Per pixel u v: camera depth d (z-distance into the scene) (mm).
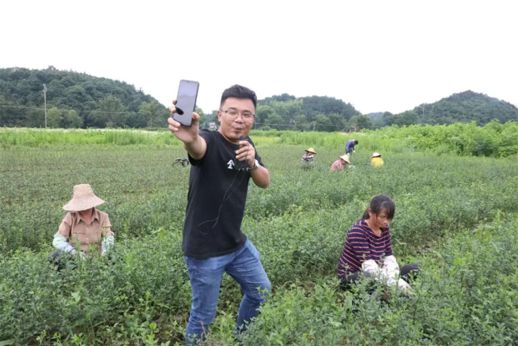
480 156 31000
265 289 3951
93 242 6164
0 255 5570
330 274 6492
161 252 5555
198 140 3318
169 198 10344
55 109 67375
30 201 11109
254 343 3359
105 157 23172
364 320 3895
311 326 3471
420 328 3938
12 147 27984
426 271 4793
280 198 10562
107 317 4617
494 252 5543
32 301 4305
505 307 4121
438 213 8922
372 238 5715
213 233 3688
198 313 3920
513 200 10914
